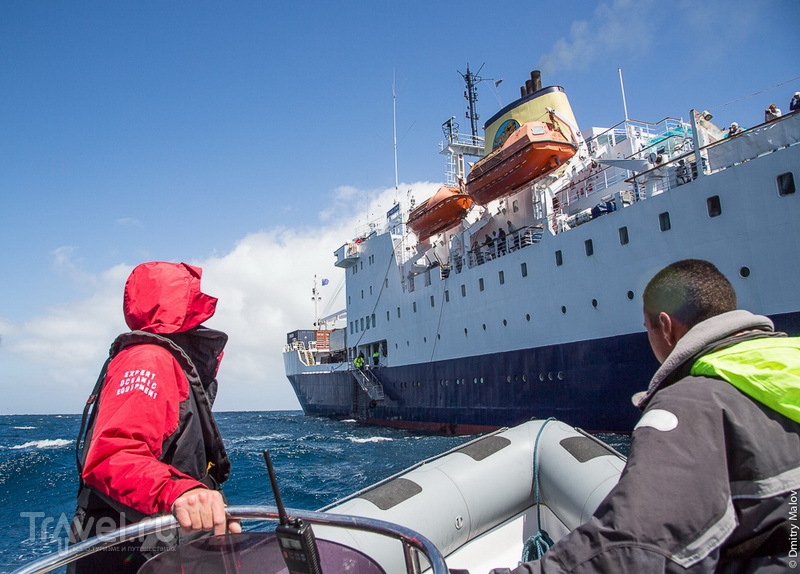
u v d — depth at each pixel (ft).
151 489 4.48
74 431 165.07
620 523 3.78
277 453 68.23
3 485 51.39
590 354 53.11
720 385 4.33
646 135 64.59
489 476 14.74
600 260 52.21
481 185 69.00
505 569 4.26
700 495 3.77
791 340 4.55
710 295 5.13
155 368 5.49
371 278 101.24
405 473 14.94
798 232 37.60
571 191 69.10
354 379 110.22
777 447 4.03
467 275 71.97
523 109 73.41
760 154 40.09
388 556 12.23
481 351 68.80
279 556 5.18
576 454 14.96
